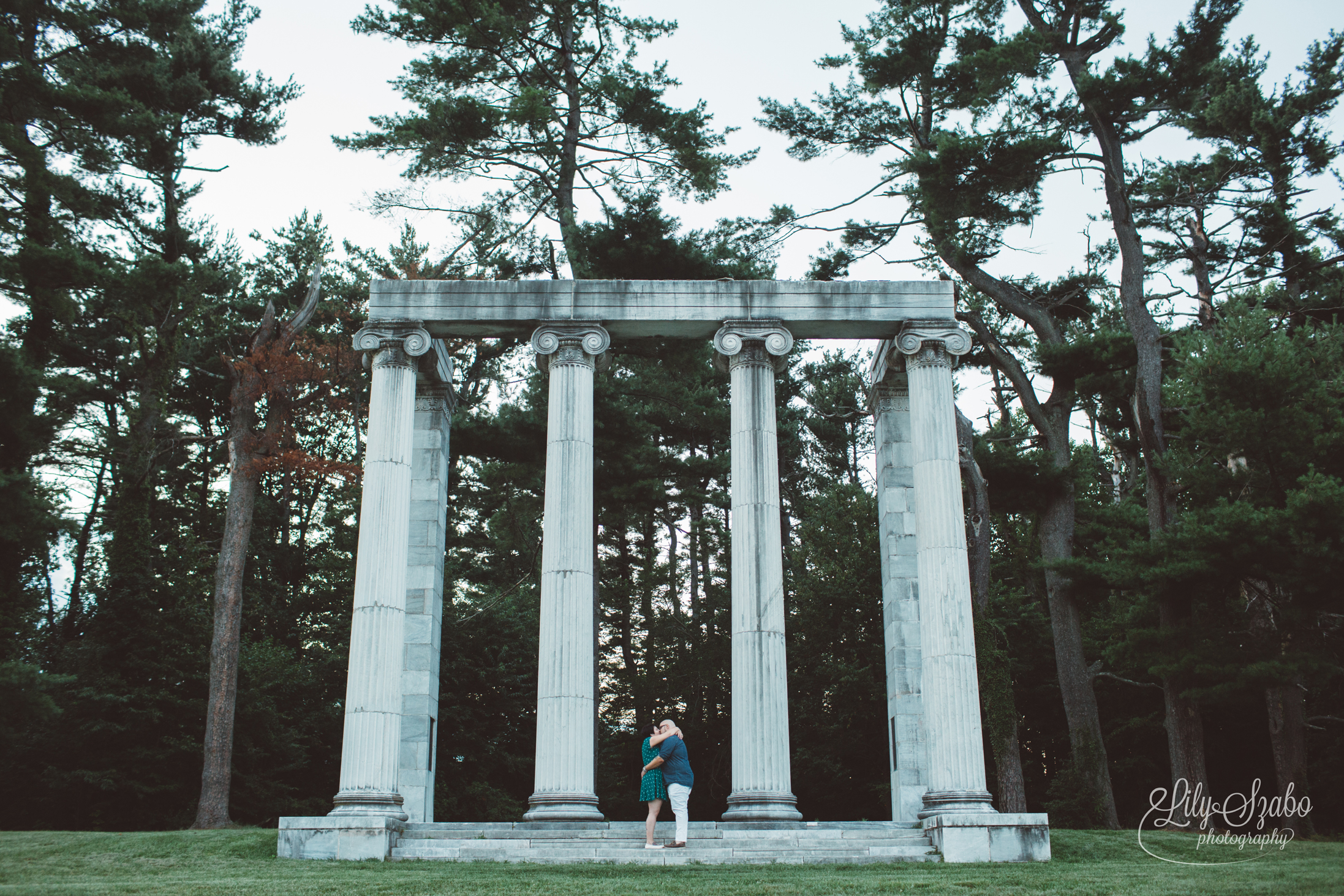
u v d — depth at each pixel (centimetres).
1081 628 4684
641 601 6212
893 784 2878
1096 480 5491
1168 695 3459
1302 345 3334
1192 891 1630
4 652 3769
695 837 2364
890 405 3081
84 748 3912
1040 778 5019
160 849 2258
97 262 4134
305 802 4331
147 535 4272
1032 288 4359
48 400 4684
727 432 4981
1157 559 3341
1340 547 2945
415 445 3034
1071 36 3984
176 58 4341
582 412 2798
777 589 2677
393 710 2575
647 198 3912
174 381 5078
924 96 4175
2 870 2019
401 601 2661
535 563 5122
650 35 4366
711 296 2906
